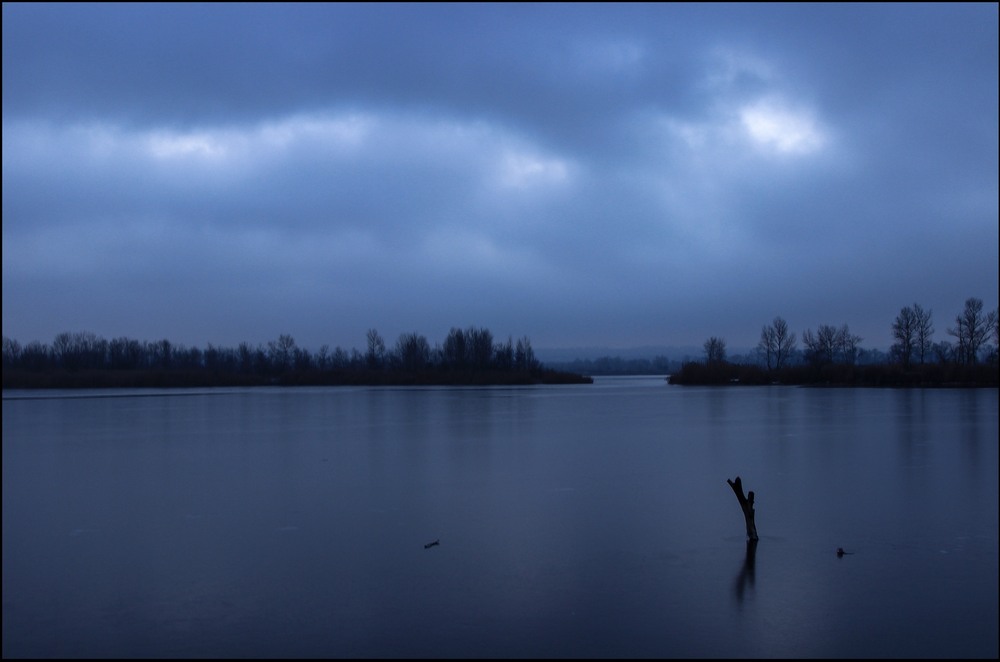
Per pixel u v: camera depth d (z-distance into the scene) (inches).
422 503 807.1
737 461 1106.1
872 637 443.2
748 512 640.4
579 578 547.8
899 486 891.4
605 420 1873.8
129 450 1294.3
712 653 420.8
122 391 3998.5
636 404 2561.5
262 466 1087.0
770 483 914.7
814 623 464.4
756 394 3255.4
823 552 612.4
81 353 4928.6
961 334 3941.9
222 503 813.9
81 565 583.2
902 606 492.1
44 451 1286.9
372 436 1512.1
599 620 468.1
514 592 517.7
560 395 3324.3
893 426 1626.5
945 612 481.7
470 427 1701.5
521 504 798.5
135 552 618.8
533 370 5280.5
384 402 2795.3
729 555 604.4
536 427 1691.7
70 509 788.0
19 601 503.2
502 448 1289.4
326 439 1455.5
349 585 533.0
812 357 4579.2
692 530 682.8
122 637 441.1
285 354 5698.8
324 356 6058.1
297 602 498.9
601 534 669.9
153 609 487.5
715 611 482.9
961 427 1590.8
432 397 3186.5
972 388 3636.8
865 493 847.7
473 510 768.9
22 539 662.5
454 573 559.2
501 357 5334.6
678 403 2593.5
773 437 1428.4
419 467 1067.3
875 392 3309.5
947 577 547.5
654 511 761.0
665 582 538.6
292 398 3166.8
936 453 1173.1
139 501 828.6
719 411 2167.8
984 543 636.7
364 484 927.7
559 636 443.2
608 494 852.6
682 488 887.1
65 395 3479.3
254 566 578.9
